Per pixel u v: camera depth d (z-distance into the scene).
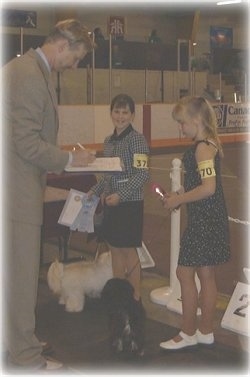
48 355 3.81
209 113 3.70
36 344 3.48
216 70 23.00
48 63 3.34
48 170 3.35
